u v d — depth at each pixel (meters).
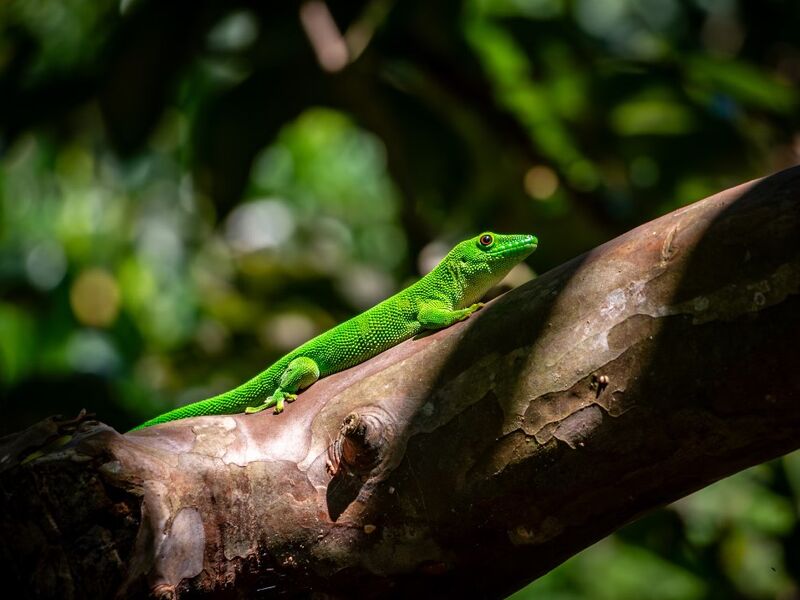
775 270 2.97
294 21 7.76
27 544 3.35
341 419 3.78
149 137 7.41
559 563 3.54
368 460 3.59
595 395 3.26
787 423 2.99
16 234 10.15
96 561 3.32
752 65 8.52
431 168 8.88
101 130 9.03
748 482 8.19
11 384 7.48
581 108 8.69
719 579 8.08
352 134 13.28
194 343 9.70
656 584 9.63
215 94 8.21
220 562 3.60
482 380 3.50
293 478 3.70
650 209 8.74
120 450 3.44
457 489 3.48
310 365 5.09
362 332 5.36
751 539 8.37
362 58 8.18
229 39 8.14
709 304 3.07
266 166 12.67
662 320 3.16
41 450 3.81
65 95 7.88
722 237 3.09
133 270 10.11
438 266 5.60
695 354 3.08
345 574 3.63
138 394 8.16
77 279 9.66
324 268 10.66
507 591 3.62
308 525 3.64
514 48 8.47
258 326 9.88
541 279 3.59
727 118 8.47
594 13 9.62
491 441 3.43
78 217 10.25
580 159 8.98
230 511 3.63
